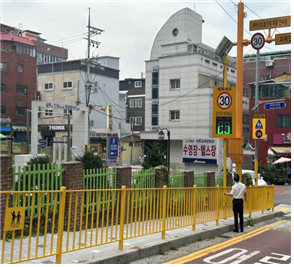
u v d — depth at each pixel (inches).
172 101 1753.2
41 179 328.2
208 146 843.4
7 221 192.1
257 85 765.9
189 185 557.9
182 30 1819.6
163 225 320.8
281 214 617.0
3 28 2210.9
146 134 1836.9
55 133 1786.4
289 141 1477.6
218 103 490.9
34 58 1978.3
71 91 1819.6
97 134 1601.9
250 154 1343.5
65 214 341.4
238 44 530.9
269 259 287.6
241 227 421.4
